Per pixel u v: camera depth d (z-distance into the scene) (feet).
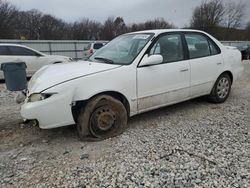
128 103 12.48
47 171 9.27
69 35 157.58
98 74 11.49
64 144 11.48
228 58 17.03
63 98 10.73
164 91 13.58
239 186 8.00
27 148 11.22
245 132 12.13
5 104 18.74
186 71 14.38
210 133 12.12
